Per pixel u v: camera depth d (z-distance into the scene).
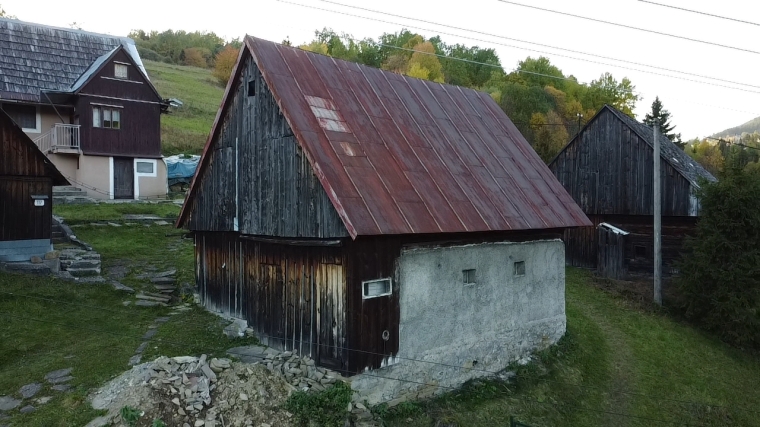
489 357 14.12
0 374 11.08
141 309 15.40
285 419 9.41
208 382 9.68
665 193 23.30
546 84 62.19
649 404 15.01
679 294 21.52
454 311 13.05
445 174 13.67
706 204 21.06
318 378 10.91
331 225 10.91
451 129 15.74
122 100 28.45
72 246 19.70
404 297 11.80
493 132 17.27
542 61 65.44
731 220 20.36
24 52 28.31
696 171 25.28
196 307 15.93
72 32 30.88
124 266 18.91
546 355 15.62
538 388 14.09
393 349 11.57
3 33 28.20
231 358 11.99
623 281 24.36
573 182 26.92
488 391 13.26
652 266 24.08
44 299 14.66
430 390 12.44
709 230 20.75
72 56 29.81
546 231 16.12
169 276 18.28
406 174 12.66
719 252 20.44
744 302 19.83
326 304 11.27
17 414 9.55
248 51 13.30
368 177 11.69
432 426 11.20
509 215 13.95
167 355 12.13
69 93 26.58
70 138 27.05
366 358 11.01
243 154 13.70
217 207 14.86
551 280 16.34
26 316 13.76
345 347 10.84
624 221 25.16
